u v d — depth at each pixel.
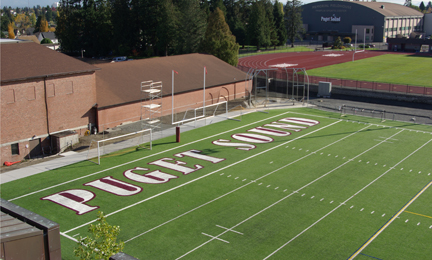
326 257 21.53
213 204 28.02
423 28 182.88
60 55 43.16
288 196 29.03
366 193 29.36
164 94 51.72
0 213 15.71
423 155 37.03
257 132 45.16
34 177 33.44
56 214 26.89
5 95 36.84
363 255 21.67
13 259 13.89
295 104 58.69
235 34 140.12
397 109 55.09
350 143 40.69
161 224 25.34
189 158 37.31
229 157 37.31
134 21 117.56
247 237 23.66
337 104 58.62
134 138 43.28
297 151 38.56
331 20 167.88
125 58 111.56
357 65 98.50
